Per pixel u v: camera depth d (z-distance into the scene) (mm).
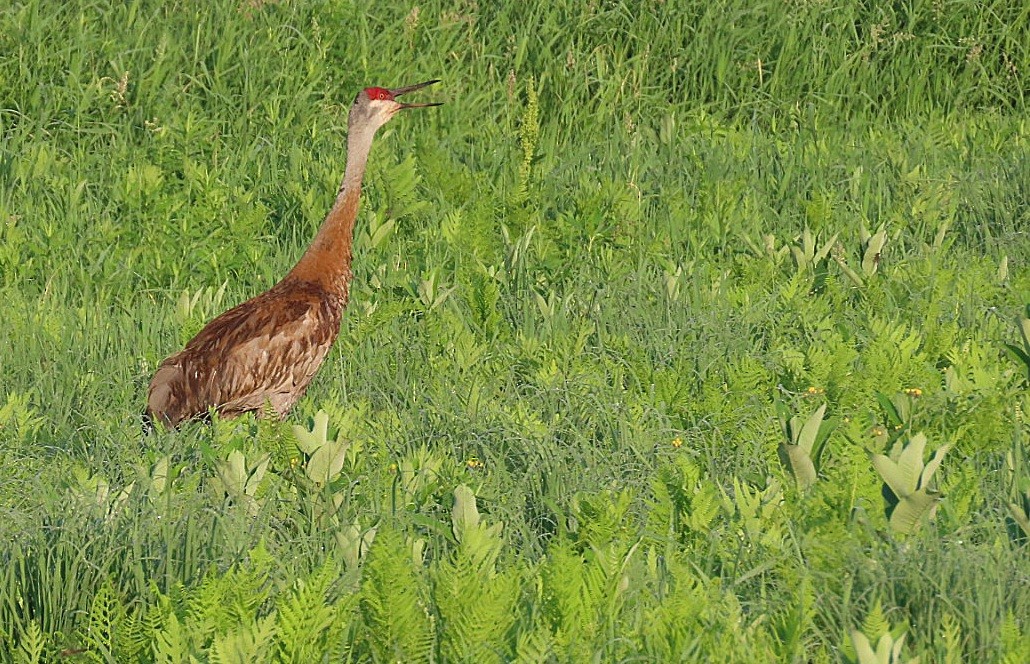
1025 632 11398
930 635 11594
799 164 29312
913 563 12344
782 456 14203
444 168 26391
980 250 25500
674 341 19484
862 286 21906
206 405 17359
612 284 22344
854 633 10305
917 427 16484
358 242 23688
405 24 31953
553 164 29219
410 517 13648
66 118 28156
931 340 19188
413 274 22703
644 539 13281
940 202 26922
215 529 13031
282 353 17828
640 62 33250
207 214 23969
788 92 34094
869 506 13703
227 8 31156
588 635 11023
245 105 29375
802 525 13391
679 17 33938
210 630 11180
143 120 28562
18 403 16656
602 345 19328
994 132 32625
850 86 34344
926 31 35438
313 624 10891
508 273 22391
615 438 16156
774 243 24234
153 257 23141
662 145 30234
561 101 32094
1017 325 19672
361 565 12727
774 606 12016
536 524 14359
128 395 17969
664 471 14016
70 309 20969
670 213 25781
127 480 14578
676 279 21469
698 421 16672
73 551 12539
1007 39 36000
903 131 33000
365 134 19031
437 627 11391
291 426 14156
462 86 32062
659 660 10727
